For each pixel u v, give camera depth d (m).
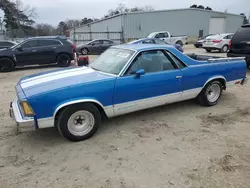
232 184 2.84
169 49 4.67
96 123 4.04
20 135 4.21
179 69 4.73
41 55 11.95
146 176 3.03
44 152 3.65
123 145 3.80
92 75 4.16
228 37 18.53
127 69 4.16
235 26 40.91
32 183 2.94
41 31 59.25
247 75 8.80
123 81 4.07
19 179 3.02
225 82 5.48
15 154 3.60
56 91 3.58
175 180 2.93
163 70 4.56
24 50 11.55
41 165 3.31
